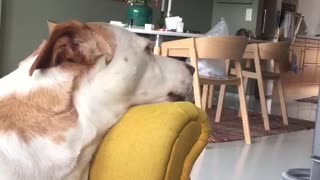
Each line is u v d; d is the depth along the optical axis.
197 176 2.90
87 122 1.20
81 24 1.23
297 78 8.32
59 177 1.15
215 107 6.05
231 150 3.71
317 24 9.12
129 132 1.19
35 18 5.28
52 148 1.14
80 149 1.18
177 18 4.46
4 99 1.18
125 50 1.29
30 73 1.18
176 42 3.85
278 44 4.75
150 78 1.38
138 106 1.30
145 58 1.37
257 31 7.49
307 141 4.39
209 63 4.19
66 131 1.16
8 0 4.98
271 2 7.63
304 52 8.41
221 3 7.78
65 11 5.58
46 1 5.36
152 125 1.15
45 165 1.12
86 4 5.81
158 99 1.42
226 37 3.71
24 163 1.09
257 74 4.70
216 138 4.05
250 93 7.39
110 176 1.18
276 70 5.24
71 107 1.18
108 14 6.12
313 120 5.84
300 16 8.23
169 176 1.13
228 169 3.13
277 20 7.75
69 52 1.21
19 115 1.16
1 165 1.06
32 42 5.30
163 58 1.48
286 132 4.77
